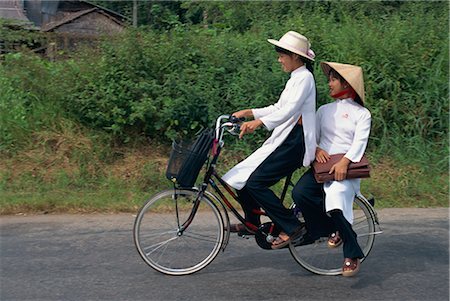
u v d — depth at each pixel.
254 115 5.95
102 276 6.06
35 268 6.28
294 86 5.70
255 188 5.80
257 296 5.58
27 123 10.49
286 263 6.47
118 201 8.75
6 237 7.35
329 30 12.50
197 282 5.92
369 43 11.50
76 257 6.62
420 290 5.77
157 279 5.99
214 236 6.32
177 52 10.91
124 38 11.05
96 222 7.99
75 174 9.62
